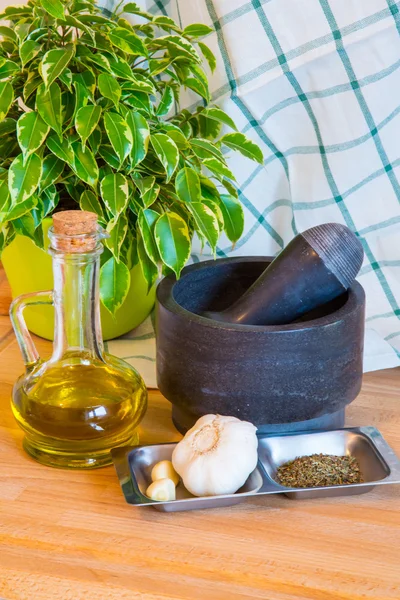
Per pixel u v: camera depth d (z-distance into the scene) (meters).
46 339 1.07
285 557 0.69
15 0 1.19
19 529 0.73
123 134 0.84
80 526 0.73
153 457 0.80
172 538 0.72
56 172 0.88
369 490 0.77
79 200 0.92
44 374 0.80
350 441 0.82
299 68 1.00
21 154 0.85
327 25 0.97
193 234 1.06
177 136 0.91
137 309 1.05
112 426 0.79
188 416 0.84
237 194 1.05
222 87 1.02
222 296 0.95
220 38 1.00
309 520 0.74
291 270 0.81
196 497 0.75
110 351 1.04
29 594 0.66
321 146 1.05
